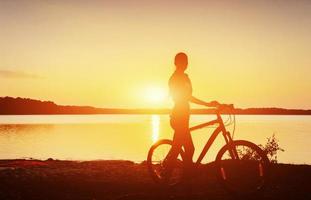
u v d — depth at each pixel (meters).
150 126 86.56
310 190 7.15
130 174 8.84
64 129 70.81
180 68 7.11
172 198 6.66
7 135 48.91
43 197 6.88
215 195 6.84
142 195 6.82
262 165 6.75
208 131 59.28
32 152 28.23
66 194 7.09
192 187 7.52
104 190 7.41
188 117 7.07
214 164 7.07
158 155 7.74
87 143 37.41
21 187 7.53
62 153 27.38
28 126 83.69
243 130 64.00
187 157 7.09
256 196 6.70
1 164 11.70
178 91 7.00
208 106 7.00
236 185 6.91
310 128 76.12
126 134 53.62
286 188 7.33
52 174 8.77
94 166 10.65
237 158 6.90
